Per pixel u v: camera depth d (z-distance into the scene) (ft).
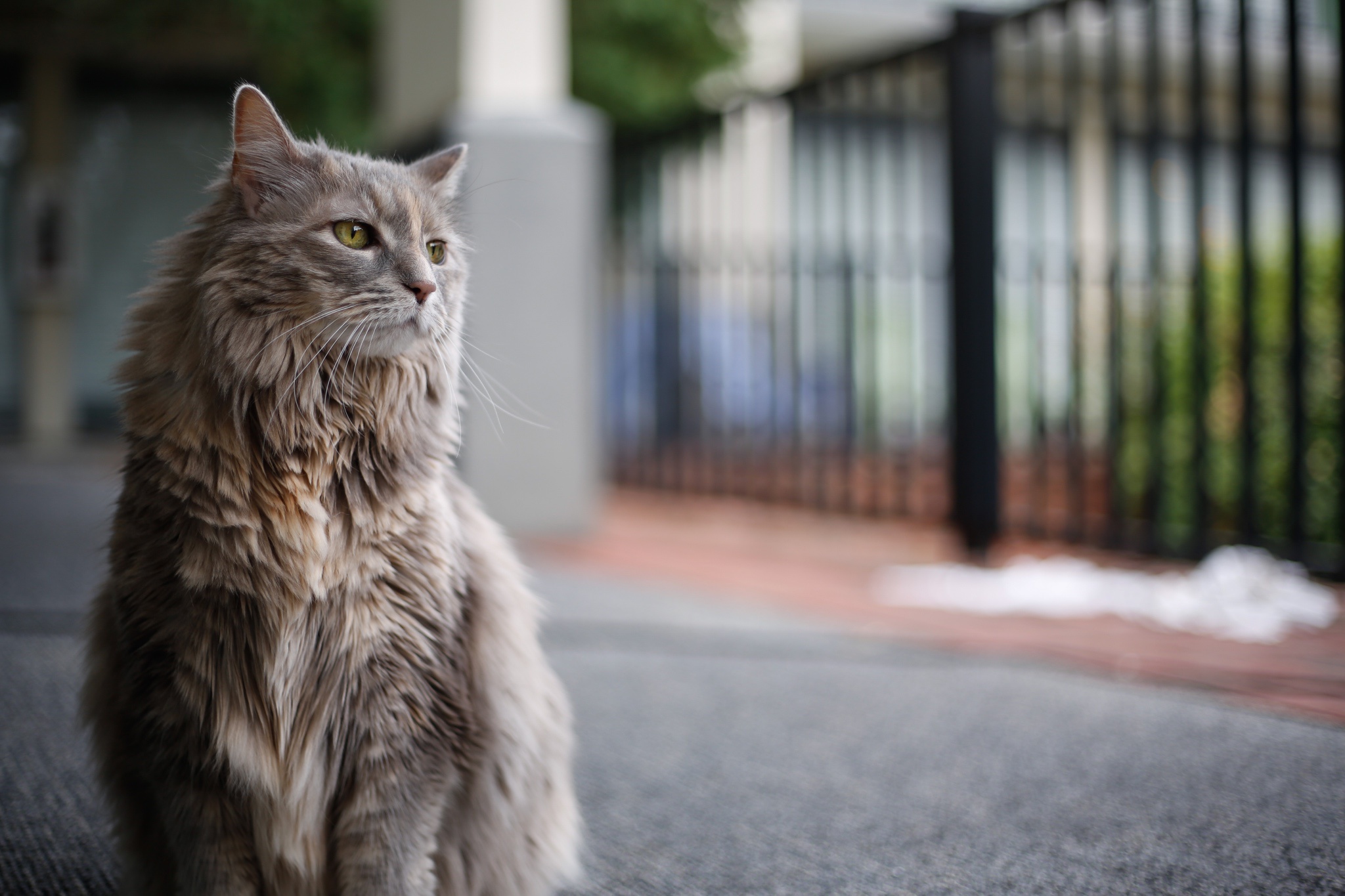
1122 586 13.58
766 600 13.61
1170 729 8.50
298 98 26.71
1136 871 6.18
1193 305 13.64
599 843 6.66
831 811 7.14
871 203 17.53
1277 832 6.61
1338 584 12.57
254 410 5.11
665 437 23.04
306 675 5.03
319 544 5.02
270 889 5.16
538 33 18.15
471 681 5.49
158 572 4.94
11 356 32.32
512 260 17.61
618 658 10.73
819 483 18.89
